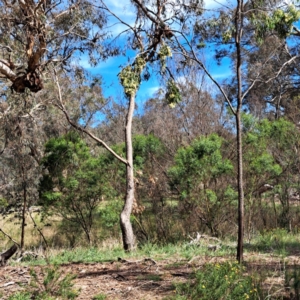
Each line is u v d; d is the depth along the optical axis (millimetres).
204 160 12633
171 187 13250
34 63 9172
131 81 6973
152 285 6055
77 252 9680
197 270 6039
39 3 8992
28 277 6770
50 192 13719
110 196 13625
